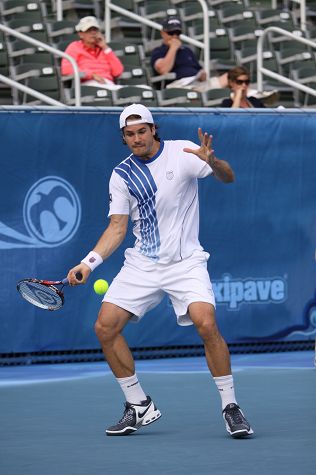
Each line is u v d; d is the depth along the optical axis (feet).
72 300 88.22
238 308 92.84
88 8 146.00
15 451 51.29
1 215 86.12
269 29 123.24
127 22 143.43
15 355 87.45
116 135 88.89
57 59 128.16
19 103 121.29
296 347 95.40
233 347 93.04
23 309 87.04
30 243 86.84
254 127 92.73
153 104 118.21
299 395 70.08
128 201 56.65
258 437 54.49
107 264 88.48
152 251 56.44
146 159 56.13
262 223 93.20
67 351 88.79
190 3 151.64
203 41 139.44
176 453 50.26
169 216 56.18
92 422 60.39
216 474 44.91
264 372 82.33
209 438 54.49
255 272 93.20
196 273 55.93
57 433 56.70
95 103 115.85
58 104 102.27
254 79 139.03
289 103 135.13
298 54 139.85
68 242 87.81
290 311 94.38
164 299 91.04
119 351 56.34
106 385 76.43
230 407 54.65
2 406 66.85
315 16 163.53
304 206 94.38
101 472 45.70
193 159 55.62
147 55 140.15
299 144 94.07
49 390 74.18
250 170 92.73
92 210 88.38
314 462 47.50
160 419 61.21
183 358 91.91
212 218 91.86
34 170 86.89
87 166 88.17
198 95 120.67
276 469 45.78
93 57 122.42
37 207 86.99
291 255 94.17
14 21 132.87
